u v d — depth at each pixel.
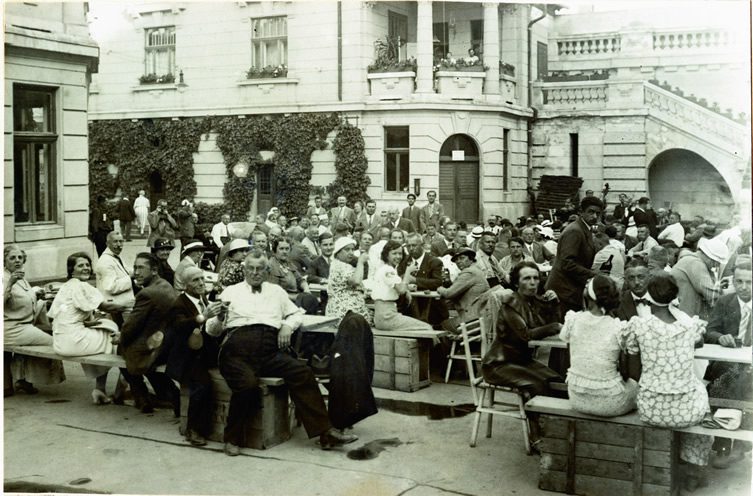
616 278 10.01
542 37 27.12
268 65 25.23
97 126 27.78
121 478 6.09
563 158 25.75
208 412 6.98
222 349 6.81
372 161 23.97
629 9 25.92
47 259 14.48
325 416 6.77
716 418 5.45
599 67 26.73
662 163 24.89
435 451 6.75
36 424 7.50
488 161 24.00
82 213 15.45
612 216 19.83
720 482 6.00
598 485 5.64
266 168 25.67
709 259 8.27
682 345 5.43
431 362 9.61
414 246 11.68
